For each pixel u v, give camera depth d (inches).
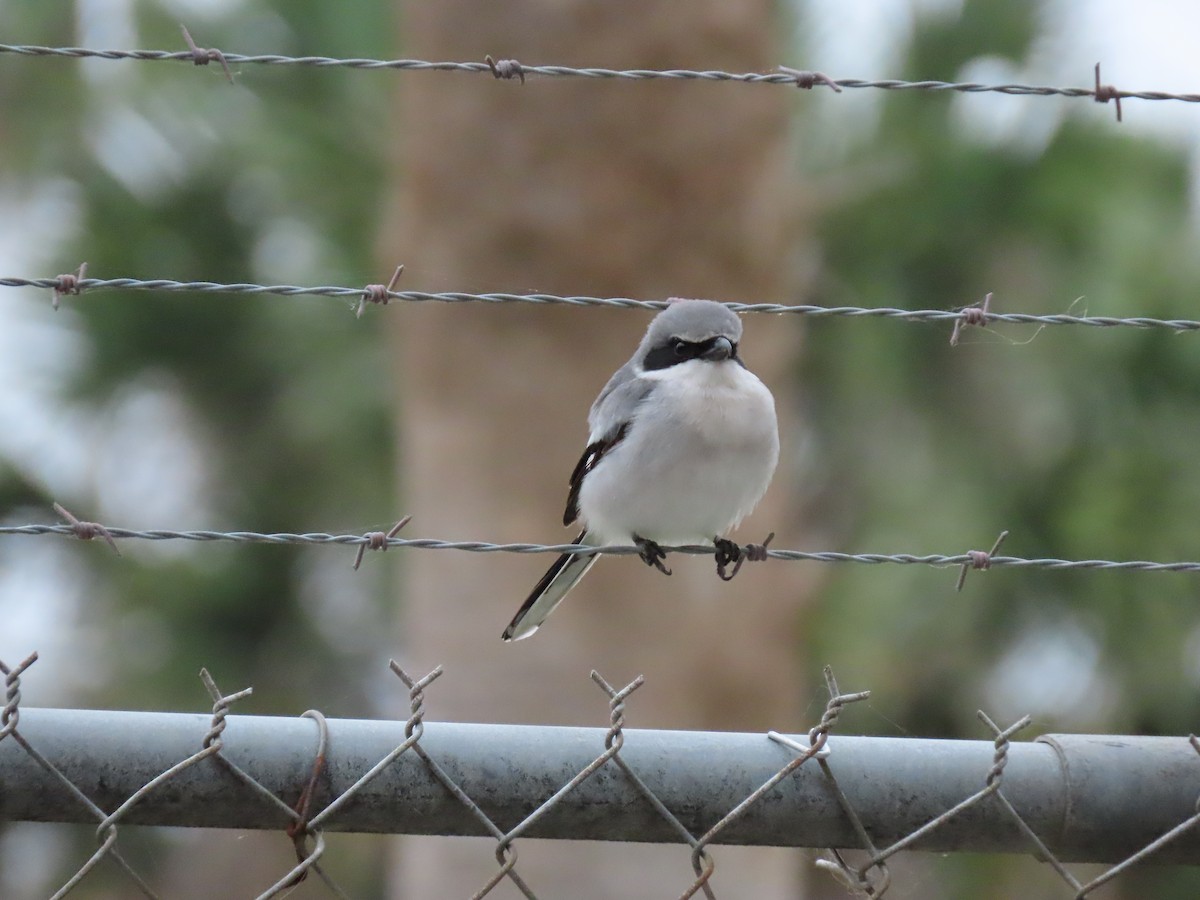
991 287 538.3
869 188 524.4
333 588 587.2
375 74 529.0
